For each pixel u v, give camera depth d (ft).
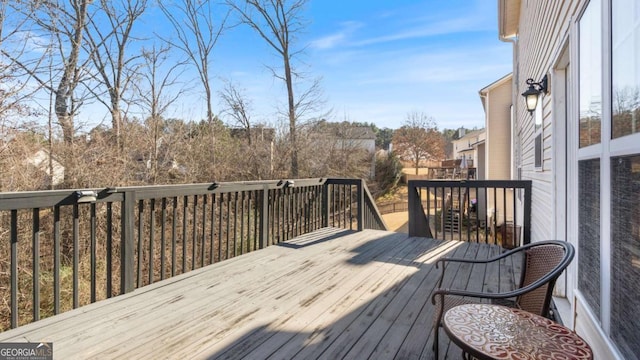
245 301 8.93
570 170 8.80
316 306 8.63
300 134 47.67
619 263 4.96
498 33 29.04
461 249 14.52
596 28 6.28
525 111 21.81
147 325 7.53
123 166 26.27
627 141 4.66
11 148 18.92
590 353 4.13
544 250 6.22
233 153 42.96
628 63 4.72
